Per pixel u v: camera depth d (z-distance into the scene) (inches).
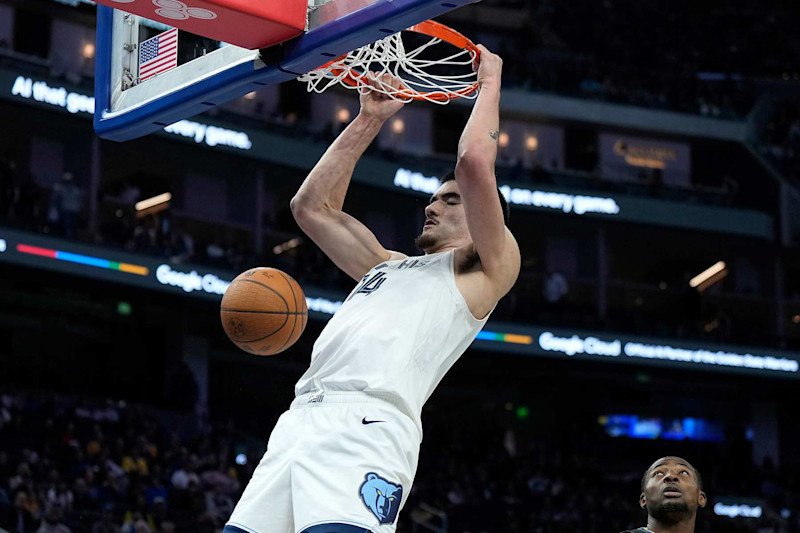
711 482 911.0
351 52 126.5
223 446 725.9
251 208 904.3
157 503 584.7
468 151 111.2
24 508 531.5
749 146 1101.1
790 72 1250.0
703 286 1103.6
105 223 796.6
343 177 135.6
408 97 138.9
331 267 888.9
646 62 1211.9
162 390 834.8
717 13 1269.7
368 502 102.7
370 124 138.2
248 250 859.4
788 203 1098.7
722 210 1052.5
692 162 1118.4
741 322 1090.7
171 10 111.9
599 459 959.0
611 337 939.3
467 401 1063.6
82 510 568.4
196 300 783.7
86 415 703.1
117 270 735.7
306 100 981.2
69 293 795.4
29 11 834.8
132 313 831.1
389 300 114.3
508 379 1007.0
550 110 1049.5
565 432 999.0
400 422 107.3
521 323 915.4
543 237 1057.5
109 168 874.8
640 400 1051.9
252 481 110.9
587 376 1003.3
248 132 863.1
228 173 909.8
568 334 927.0
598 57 1203.2
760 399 1053.2
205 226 891.4
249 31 115.1
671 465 177.8
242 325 121.0
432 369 112.9
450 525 730.2
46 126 797.2
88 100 773.9
